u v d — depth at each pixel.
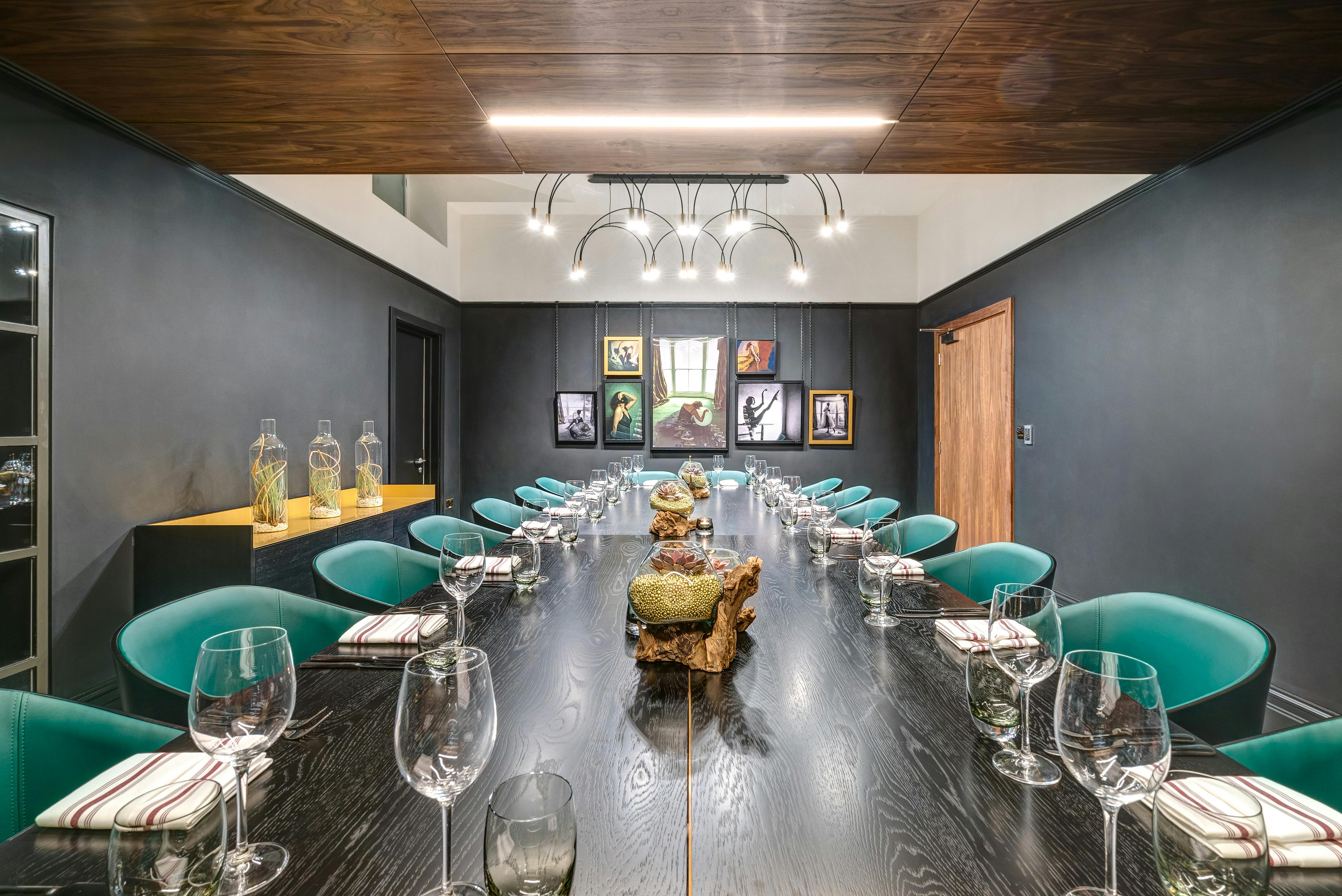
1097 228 3.96
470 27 2.02
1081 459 4.13
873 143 2.89
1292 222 2.64
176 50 2.13
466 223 6.89
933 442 6.59
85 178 2.56
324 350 4.31
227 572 2.76
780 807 0.81
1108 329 3.86
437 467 6.38
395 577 2.37
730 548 2.42
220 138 2.81
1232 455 2.96
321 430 3.89
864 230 6.91
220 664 0.76
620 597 1.73
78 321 2.53
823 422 6.89
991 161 3.09
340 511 3.86
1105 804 0.67
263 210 3.68
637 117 2.63
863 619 1.55
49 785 1.06
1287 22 2.00
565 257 6.88
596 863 0.70
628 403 6.87
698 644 1.24
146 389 2.85
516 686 1.16
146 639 1.41
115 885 0.58
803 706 1.08
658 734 0.99
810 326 6.90
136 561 2.78
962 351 5.90
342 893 0.66
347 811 0.80
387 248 5.21
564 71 2.28
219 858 0.61
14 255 2.32
